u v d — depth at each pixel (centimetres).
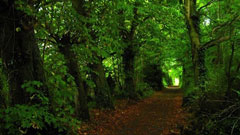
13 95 467
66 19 675
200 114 726
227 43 988
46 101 469
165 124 934
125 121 1017
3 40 457
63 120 464
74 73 902
